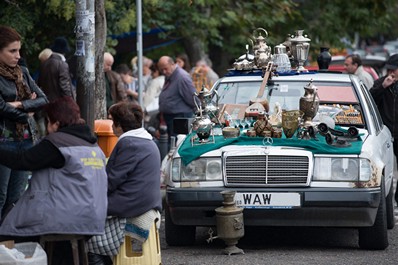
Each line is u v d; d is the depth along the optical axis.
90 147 15.16
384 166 20.64
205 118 20.53
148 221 16.45
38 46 32.78
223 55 52.44
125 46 43.34
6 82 17.05
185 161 19.95
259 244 21.41
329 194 19.41
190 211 19.92
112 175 16.33
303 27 50.88
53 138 14.85
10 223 14.86
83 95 20.56
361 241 20.38
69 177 14.86
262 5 46.81
